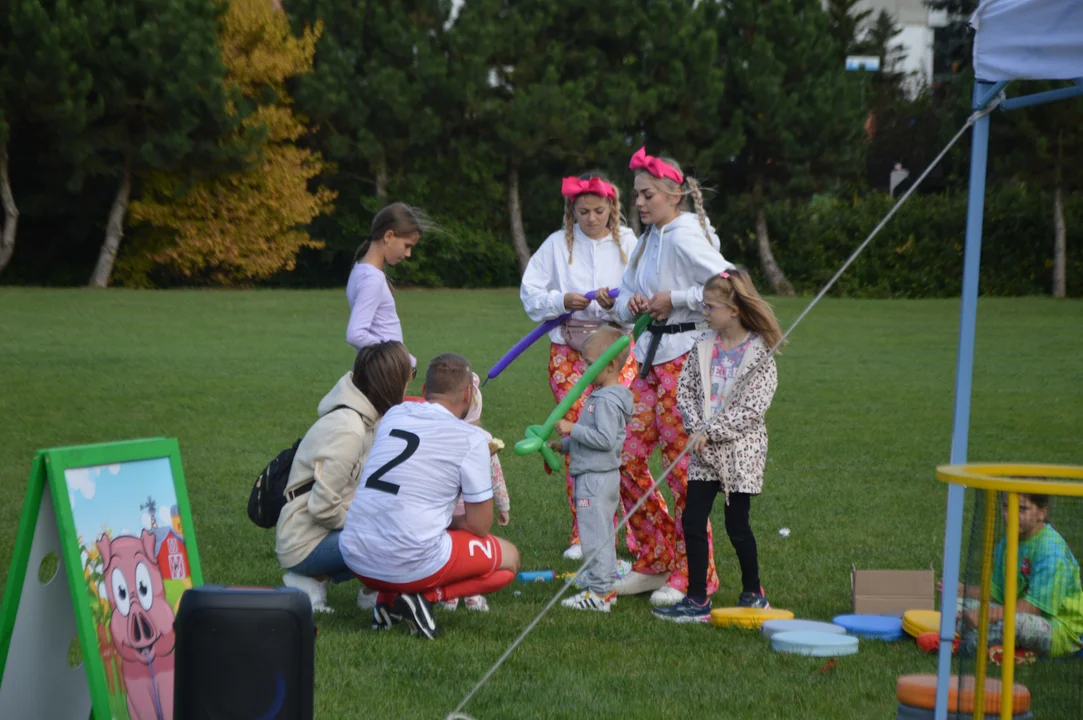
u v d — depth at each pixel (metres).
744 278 5.65
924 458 10.49
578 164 41.00
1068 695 3.60
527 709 4.22
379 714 4.13
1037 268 42.09
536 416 12.52
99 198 37.97
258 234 37.84
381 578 5.14
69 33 31.92
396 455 5.15
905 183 48.22
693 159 40.38
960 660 3.58
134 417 11.67
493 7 39.69
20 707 3.50
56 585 3.58
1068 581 3.60
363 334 6.52
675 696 4.41
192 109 34.56
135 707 3.59
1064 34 3.82
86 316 24.12
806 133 41.03
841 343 22.77
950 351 21.20
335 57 38.16
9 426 10.91
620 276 7.12
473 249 41.19
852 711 4.23
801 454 10.64
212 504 7.92
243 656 3.22
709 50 40.06
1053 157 39.69
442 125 40.03
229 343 19.73
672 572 6.14
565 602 5.90
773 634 5.17
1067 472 3.65
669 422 6.17
